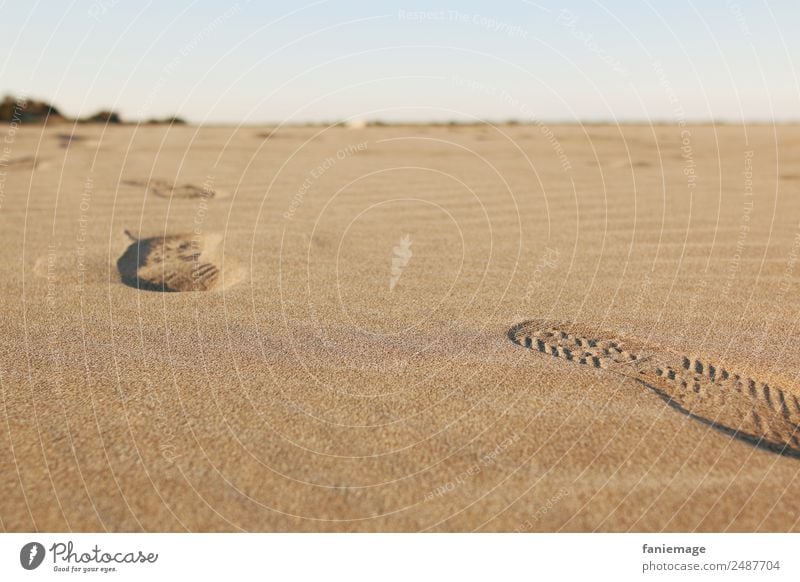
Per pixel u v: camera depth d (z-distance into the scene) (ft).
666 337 7.45
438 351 7.12
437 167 19.13
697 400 6.13
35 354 6.88
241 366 6.71
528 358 6.97
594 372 6.65
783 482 5.04
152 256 10.11
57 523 4.60
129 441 5.41
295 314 8.05
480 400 6.12
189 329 7.57
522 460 5.27
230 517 4.69
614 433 5.61
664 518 4.74
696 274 9.59
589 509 4.80
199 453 5.29
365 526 4.66
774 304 8.45
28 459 5.17
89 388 6.21
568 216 13.12
